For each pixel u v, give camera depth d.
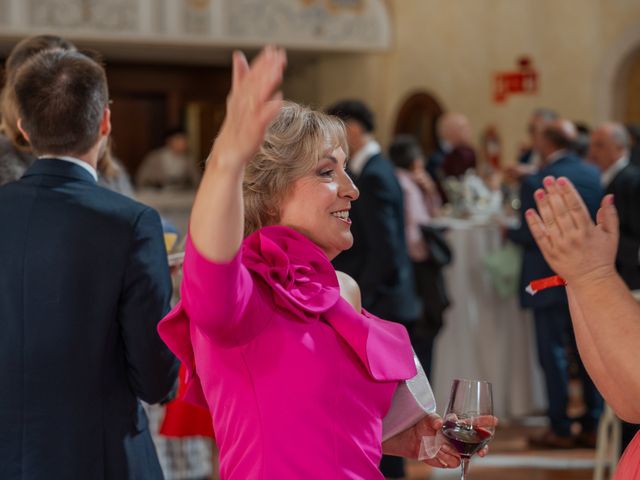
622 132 7.49
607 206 2.01
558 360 7.20
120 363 2.89
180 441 5.18
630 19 11.14
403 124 15.02
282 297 2.09
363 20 14.53
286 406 2.07
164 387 2.92
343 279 2.45
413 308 6.21
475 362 8.00
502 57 13.06
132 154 19.06
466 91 13.73
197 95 19.00
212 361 2.12
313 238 2.30
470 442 2.32
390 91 15.32
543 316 7.18
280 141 2.28
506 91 12.36
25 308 2.79
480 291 8.01
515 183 10.56
